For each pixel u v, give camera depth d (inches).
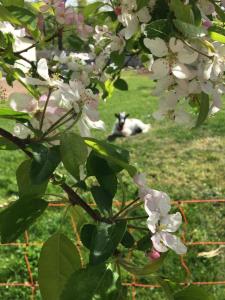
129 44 18.7
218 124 93.0
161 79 11.4
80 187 11.0
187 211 55.5
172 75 11.4
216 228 51.6
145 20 12.7
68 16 16.6
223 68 11.3
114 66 20.1
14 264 44.4
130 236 11.1
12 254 45.8
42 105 10.8
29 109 10.9
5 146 11.3
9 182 65.8
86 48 20.2
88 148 11.1
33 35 14.6
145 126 97.6
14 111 11.2
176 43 11.1
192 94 11.9
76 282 10.6
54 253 12.2
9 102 10.8
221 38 11.4
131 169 10.8
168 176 71.0
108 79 21.2
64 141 9.9
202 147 83.3
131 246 11.0
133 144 89.3
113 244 9.8
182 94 11.5
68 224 51.7
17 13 13.3
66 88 10.6
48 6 16.5
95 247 9.7
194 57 11.1
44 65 10.5
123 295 10.9
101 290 10.6
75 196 11.3
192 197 63.0
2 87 13.5
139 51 19.0
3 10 12.2
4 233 11.4
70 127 10.5
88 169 11.2
